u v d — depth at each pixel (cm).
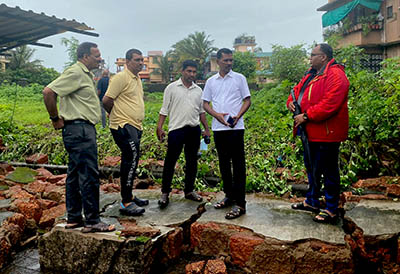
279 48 1534
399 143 479
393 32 1638
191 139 420
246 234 337
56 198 486
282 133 587
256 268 321
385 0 1684
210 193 482
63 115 332
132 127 382
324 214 354
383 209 367
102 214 396
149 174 572
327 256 300
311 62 363
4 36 751
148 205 425
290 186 475
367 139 491
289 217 372
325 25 2031
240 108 386
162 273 330
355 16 1864
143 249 311
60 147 718
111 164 612
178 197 454
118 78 370
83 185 334
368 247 315
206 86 402
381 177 450
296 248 312
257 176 512
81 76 329
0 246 348
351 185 466
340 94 333
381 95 564
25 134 807
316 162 361
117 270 319
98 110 348
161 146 667
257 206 412
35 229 432
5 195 496
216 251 351
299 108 371
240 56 3388
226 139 387
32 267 353
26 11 588
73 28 694
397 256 307
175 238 343
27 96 2467
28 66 4297
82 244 329
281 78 1526
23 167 614
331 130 345
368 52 1772
